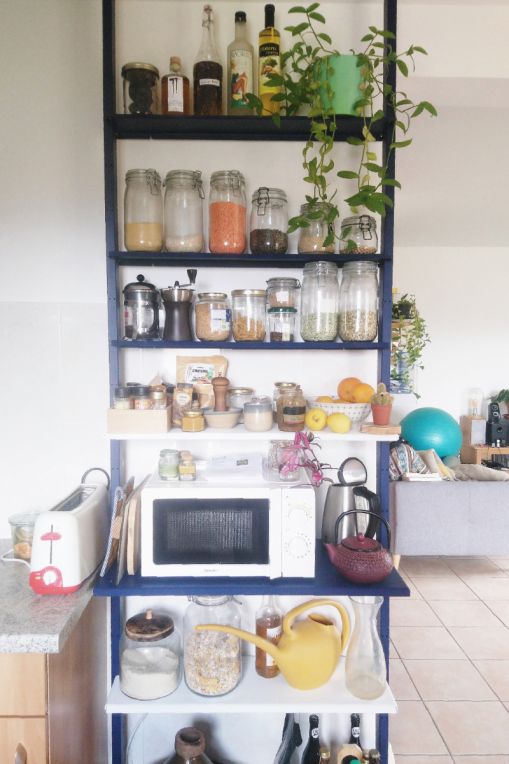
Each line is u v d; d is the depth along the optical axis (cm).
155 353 158
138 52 153
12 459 162
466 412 566
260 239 143
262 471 146
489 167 314
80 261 159
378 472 159
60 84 154
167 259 148
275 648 143
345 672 149
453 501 297
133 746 165
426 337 559
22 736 115
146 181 142
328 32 155
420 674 232
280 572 134
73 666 132
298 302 159
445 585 323
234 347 142
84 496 154
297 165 157
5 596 128
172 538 132
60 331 160
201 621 149
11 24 153
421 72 163
